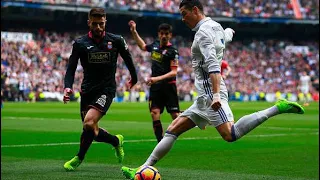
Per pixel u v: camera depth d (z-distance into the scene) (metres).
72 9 67.69
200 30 9.53
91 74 11.91
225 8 79.69
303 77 66.56
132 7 72.56
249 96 73.81
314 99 76.94
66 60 66.44
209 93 9.68
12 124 26.69
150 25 80.12
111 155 14.54
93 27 11.63
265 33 87.00
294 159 13.98
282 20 81.00
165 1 76.00
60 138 19.48
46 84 61.84
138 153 15.18
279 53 83.12
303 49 84.38
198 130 23.23
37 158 13.91
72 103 55.03
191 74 72.31
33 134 21.08
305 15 82.94
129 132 22.59
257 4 81.88
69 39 71.06
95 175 11.06
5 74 59.94
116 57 12.04
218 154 14.91
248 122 9.51
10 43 64.06
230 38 10.11
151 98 15.79
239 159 13.91
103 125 26.77
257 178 10.92
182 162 13.28
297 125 27.83
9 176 10.87
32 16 71.69
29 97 59.41
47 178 10.64
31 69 62.38
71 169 11.68
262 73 78.62
